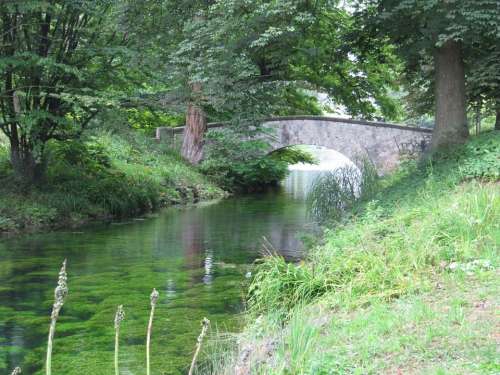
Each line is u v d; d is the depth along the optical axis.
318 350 5.34
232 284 10.45
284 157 41.09
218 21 17.34
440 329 5.33
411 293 6.74
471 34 14.50
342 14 24.45
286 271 8.47
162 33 19.67
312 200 18.66
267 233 16.56
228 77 18.62
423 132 29.14
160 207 22.89
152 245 14.53
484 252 7.62
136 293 9.80
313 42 23.83
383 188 16.52
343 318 6.38
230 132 25.39
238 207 23.66
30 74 17.39
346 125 30.34
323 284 7.93
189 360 6.64
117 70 19.27
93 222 18.47
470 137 16.30
